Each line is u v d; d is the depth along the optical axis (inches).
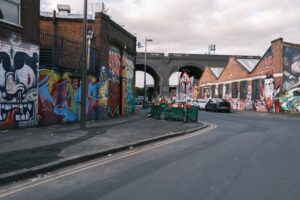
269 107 1566.2
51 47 665.0
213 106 1626.5
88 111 797.9
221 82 2202.3
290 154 422.3
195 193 256.8
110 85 935.7
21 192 259.9
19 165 323.9
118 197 246.8
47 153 383.6
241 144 507.5
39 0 609.0
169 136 584.4
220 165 355.6
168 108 904.9
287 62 1441.9
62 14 964.0
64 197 247.1
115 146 445.4
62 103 689.0
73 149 412.2
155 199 242.7
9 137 482.9
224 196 249.9
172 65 2837.1
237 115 1311.5
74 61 748.6
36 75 606.2
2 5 538.6
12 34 549.0
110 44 924.0
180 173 319.9
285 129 743.1
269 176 309.4
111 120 829.8
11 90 550.3
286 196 251.3
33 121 603.8
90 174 316.8
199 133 660.7
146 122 808.9
